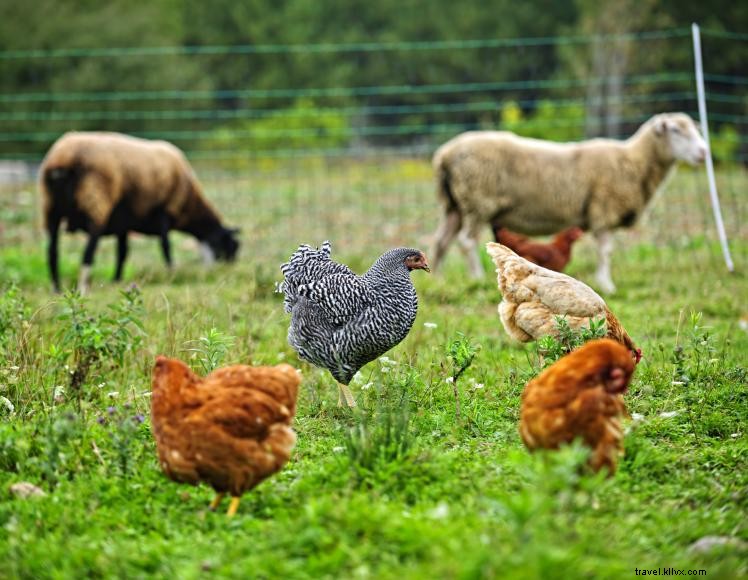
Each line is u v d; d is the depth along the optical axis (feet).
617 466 17.30
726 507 16.34
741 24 100.12
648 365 24.62
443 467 17.15
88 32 109.19
